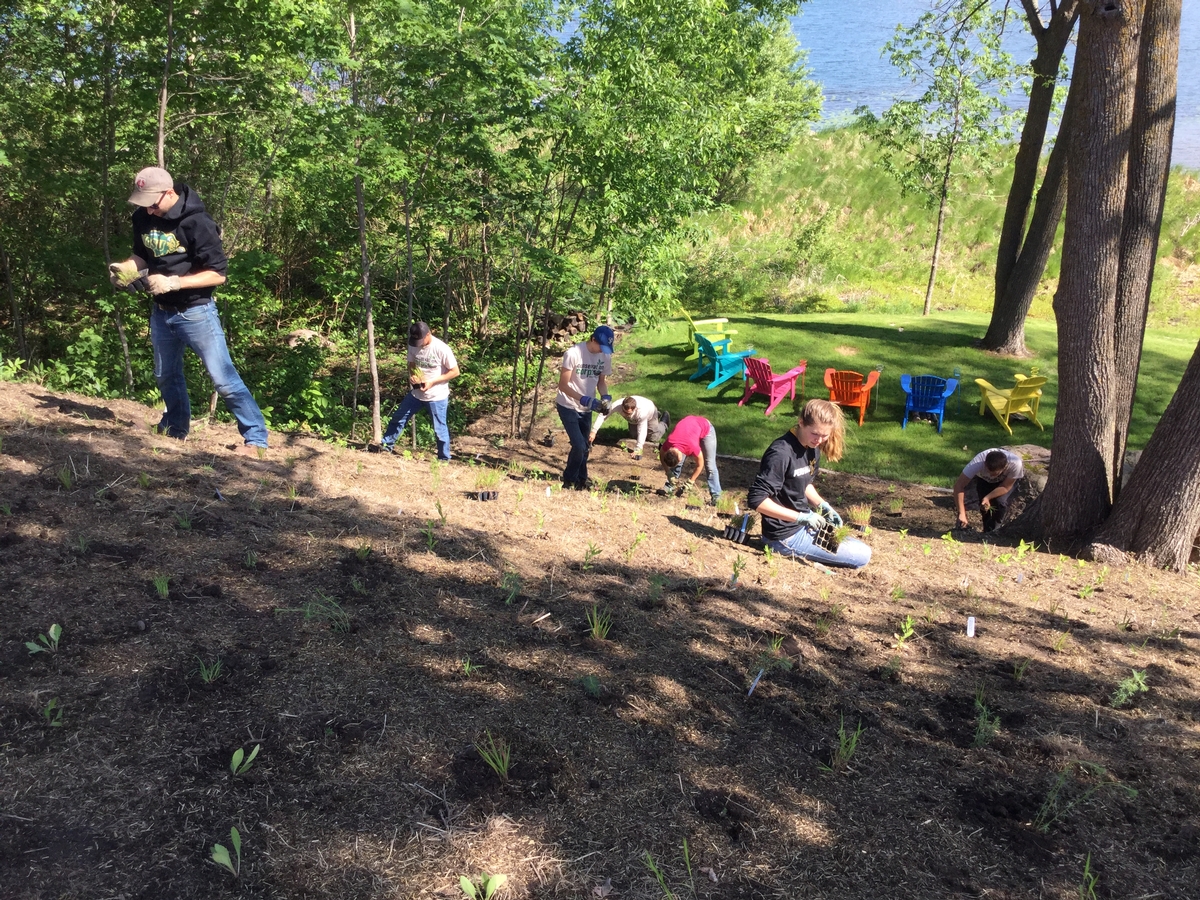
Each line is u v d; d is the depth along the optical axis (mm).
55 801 2066
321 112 8969
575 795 2416
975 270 25203
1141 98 6512
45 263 10352
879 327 17016
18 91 10078
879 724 3107
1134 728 3334
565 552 4441
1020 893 2305
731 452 11172
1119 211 6473
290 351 13141
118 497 3826
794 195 27828
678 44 11836
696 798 2494
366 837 2131
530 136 10039
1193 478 6223
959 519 7984
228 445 5262
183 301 4812
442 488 5242
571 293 11016
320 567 3541
